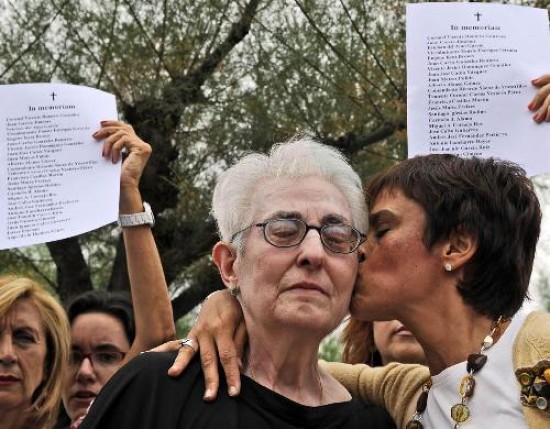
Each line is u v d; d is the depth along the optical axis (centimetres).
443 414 233
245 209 243
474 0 626
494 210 238
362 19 697
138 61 720
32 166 308
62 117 314
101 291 411
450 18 286
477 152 280
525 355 221
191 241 759
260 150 700
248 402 236
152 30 721
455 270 238
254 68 706
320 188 241
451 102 283
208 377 237
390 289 242
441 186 241
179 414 232
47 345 333
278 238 235
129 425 231
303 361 242
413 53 285
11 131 310
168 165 743
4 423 323
